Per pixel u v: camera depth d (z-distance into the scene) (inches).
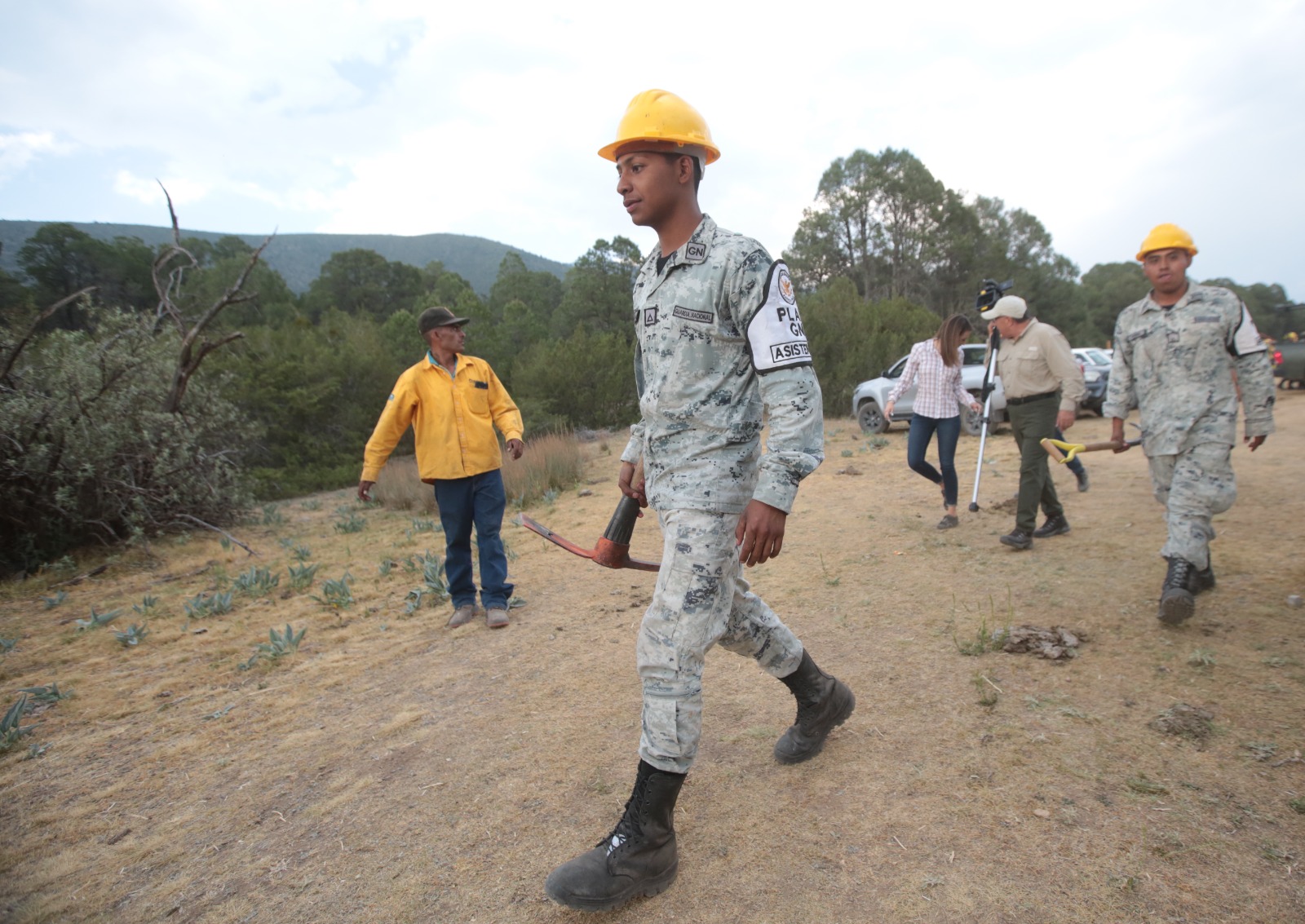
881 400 485.1
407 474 388.5
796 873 77.4
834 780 93.3
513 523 294.5
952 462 218.5
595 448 522.6
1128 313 144.4
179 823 100.7
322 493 453.1
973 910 69.9
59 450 276.8
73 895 87.1
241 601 213.2
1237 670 113.2
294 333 576.1
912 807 86.5
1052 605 147.3
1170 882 71.4
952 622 142.9
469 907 78.0
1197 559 133.1
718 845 83.3
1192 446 135.3
